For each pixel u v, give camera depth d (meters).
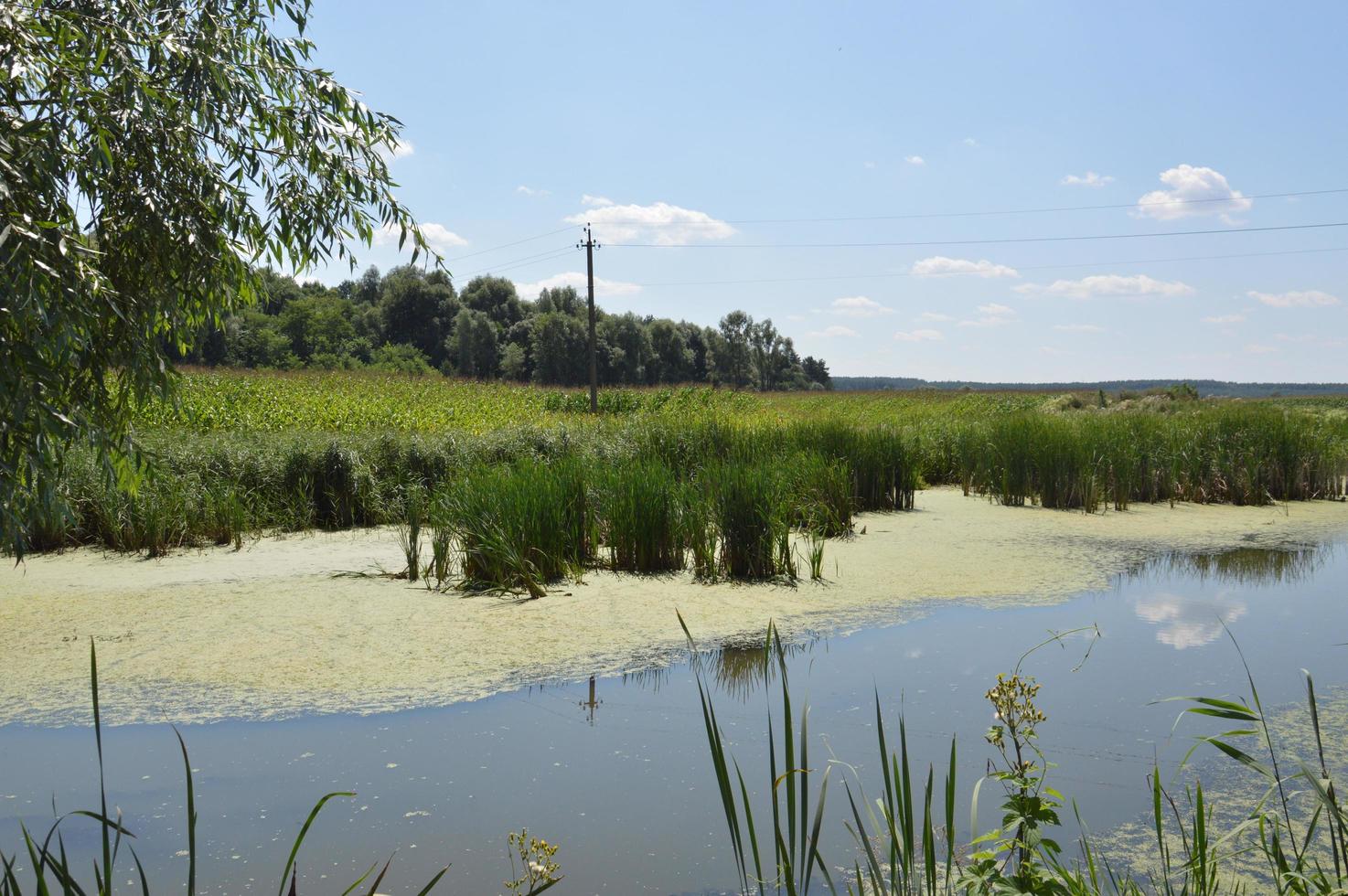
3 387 3.20
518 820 3.83
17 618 6.94
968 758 4.40
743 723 4.89
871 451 12.70
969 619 7.03
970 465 14.94
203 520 10.15
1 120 3.35
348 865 3.46
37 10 3.51
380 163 4.50
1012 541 10.30
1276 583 8.35
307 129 4.27
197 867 3.44
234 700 5.26
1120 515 12.36
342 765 4.38
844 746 4.56
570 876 3.38
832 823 3.82
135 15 3.78
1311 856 3.50
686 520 8.77
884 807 2.49
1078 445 13.29
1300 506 13.48
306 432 15.95
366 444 12.91
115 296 3.70
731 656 6.09
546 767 4.36
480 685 5.54
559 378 72.94
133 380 4.07
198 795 4.06
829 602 7.52
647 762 4.43
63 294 3.38
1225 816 3.87
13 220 3.22
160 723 4.93
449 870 3.41
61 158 3.50
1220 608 7.39
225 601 7.46
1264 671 5.75
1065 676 5.63
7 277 3.13
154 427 13.68
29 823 3.84
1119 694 5.30
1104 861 3.40
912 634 6.62
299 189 4.37
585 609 7.22
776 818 2.30
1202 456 14.15
